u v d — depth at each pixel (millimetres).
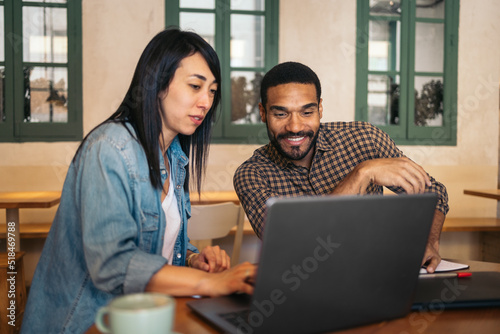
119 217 998
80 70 3518
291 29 3721
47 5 3494
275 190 1700
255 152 1785
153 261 961
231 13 3639
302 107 1521
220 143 3678
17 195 3105
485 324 873
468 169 4008
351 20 3781
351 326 834
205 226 2367
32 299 1149
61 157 3543
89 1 3504
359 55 3799
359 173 1312
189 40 1153
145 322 604
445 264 1267
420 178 1279
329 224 751
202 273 970
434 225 1509
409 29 3863
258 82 3744
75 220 1114
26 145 3510
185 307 967
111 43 3535
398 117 3928
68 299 1115
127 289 951
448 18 3930
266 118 1623
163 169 1185
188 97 1143
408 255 847
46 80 3541
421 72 3926
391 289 852
